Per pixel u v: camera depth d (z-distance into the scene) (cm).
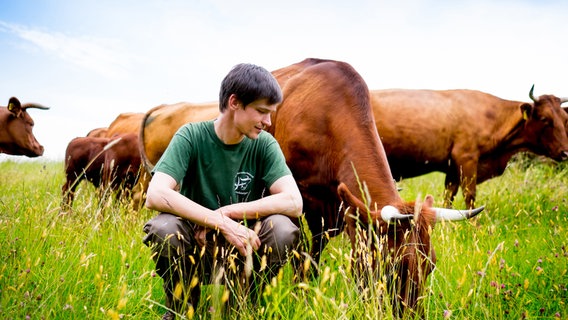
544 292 301
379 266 254
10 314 222
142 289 290
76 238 326
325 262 360
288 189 266
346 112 351
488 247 382
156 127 581
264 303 262
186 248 252
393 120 645
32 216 357
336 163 346
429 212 265
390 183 306
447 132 656
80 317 233
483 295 282
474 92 696
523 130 677
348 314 234
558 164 864
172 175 252
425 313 248
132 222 421
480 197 677
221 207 262
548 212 546
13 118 829
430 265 252
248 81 247
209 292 279
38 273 279
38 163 1005
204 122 274
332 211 376
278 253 253
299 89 392
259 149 280
